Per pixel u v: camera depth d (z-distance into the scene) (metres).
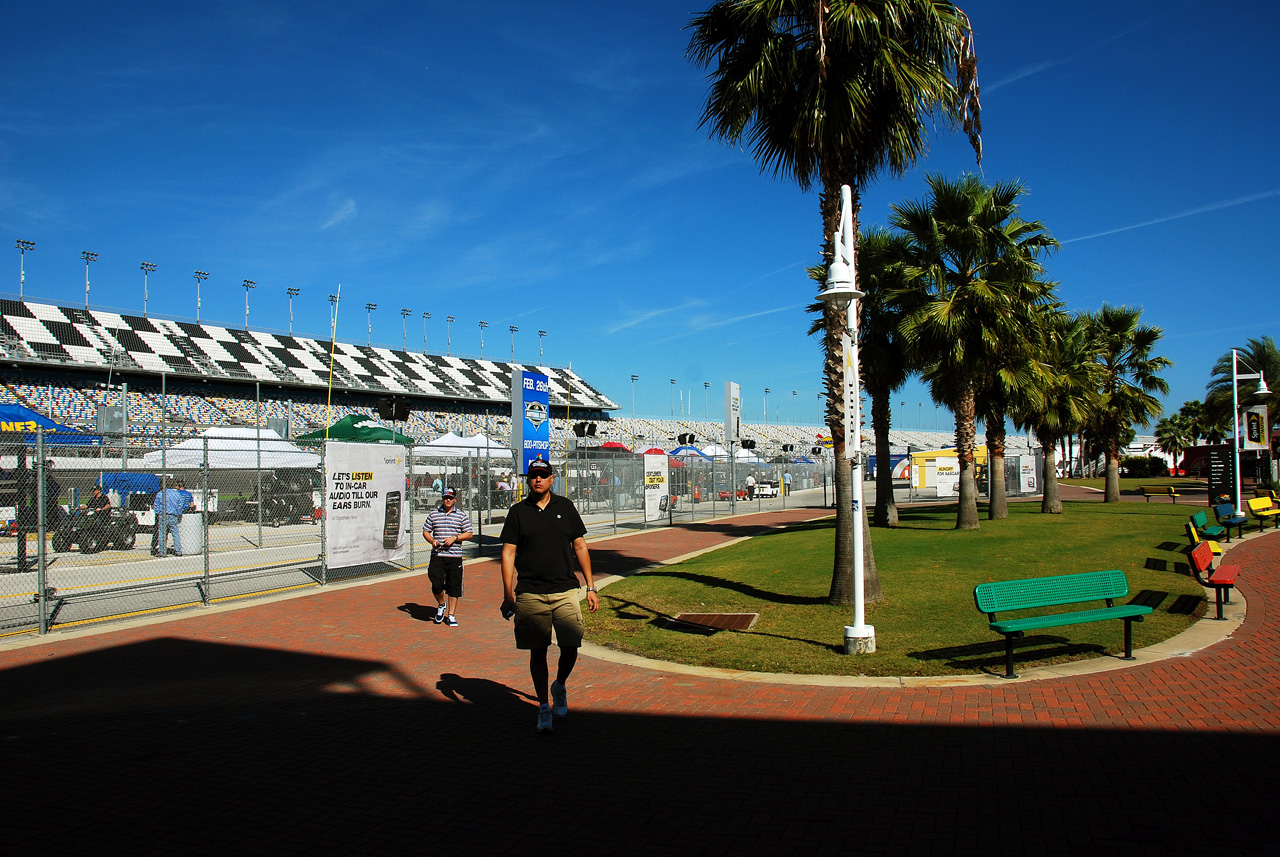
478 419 75.06
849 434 8.14
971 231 17.91
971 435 19.33
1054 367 23.73
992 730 5.51
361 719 6.23
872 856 3.78
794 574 12.81
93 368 52.91
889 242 19.53
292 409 63.94
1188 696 6.09
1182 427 74.31
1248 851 3.68
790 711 6.18
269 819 4.36
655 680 7.30
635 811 4.40
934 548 15.33
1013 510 27.41
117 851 3.96
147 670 7.84
